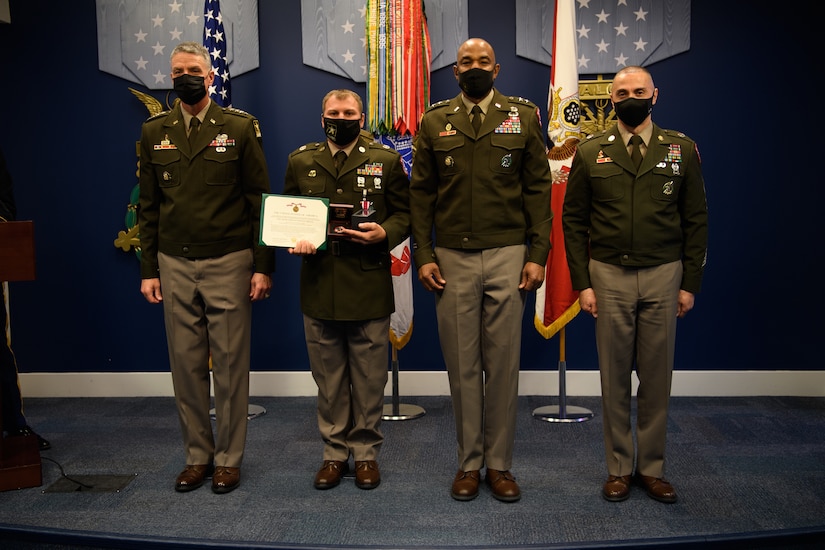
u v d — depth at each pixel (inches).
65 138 160.2
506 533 90.4
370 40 144.5
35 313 163.8
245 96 157.6
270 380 161.3
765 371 156.0
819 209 153.2
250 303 108.1
